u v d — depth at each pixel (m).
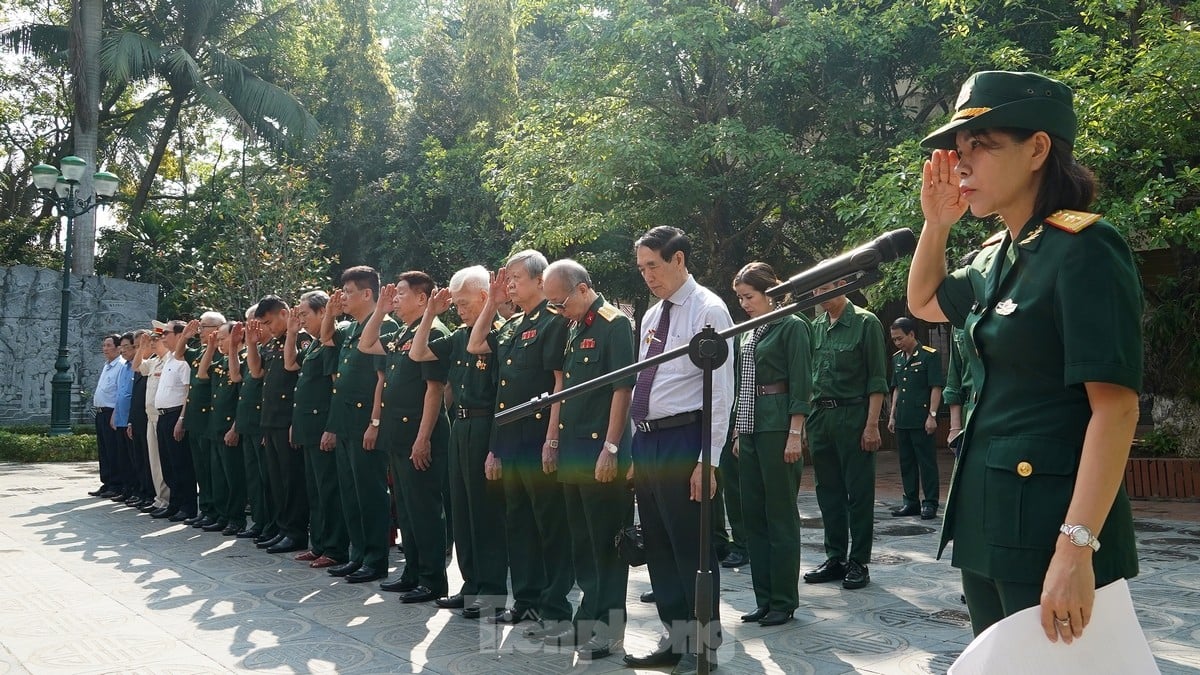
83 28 19.98
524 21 15.16
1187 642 3.90
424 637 4.21
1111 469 1.62
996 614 1.88
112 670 3.73
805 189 12.18
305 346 6.68
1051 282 1.74
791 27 12.11
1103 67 8.74
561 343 4.23
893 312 15.25
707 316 3.64
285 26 24.61
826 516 5.35
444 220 21.58
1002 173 1.83
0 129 25.47
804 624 4.31
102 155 25.77
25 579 5.55
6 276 18.11
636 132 12.23
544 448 4.11
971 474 1.85
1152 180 8.05
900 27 11.32
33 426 17.31
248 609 4.77
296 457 6.56
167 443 8.08
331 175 23.19
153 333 8.90
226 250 19.88
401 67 29.84
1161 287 9.62
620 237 14.37
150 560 6.20
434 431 5.09
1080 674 1.65
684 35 12.07
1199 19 9.13
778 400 4.42
